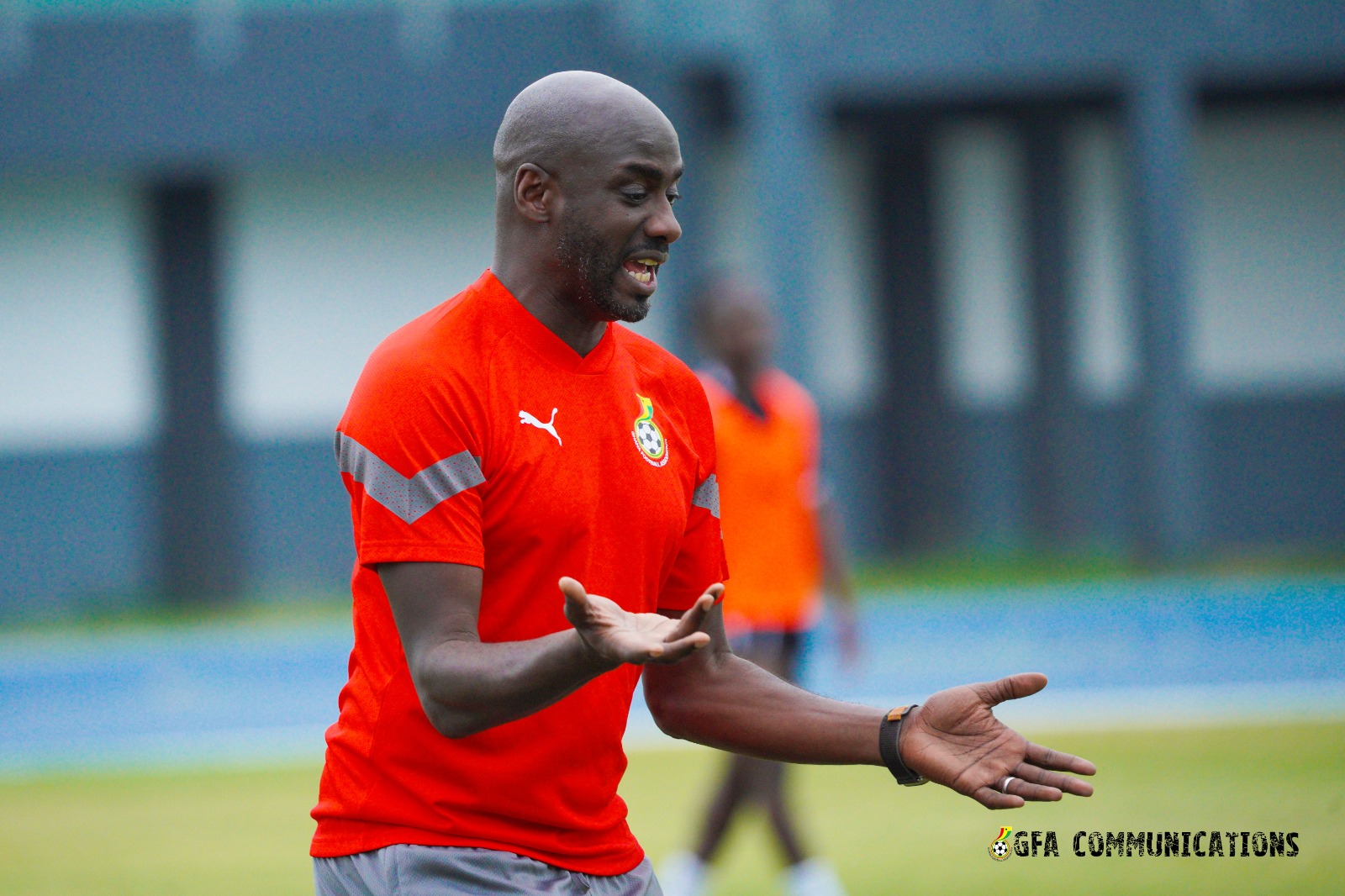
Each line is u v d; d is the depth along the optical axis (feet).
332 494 194.18
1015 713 101.86
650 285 28.60
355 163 189.16
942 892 57.77
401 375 27.43
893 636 132.26
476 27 164.14
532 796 28.73
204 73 164.14
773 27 154.61
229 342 187.11
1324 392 200.95
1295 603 134.10
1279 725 92.12
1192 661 119.34
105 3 162.91
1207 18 159.84
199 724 112.37
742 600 60.03
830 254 200.75
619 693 29.73
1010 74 159.33
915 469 197.47
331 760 29.66
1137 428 164.96
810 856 56.80
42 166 164.25
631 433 29.78
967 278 201.26
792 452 60.54
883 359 199.11
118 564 190.19
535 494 27.94
